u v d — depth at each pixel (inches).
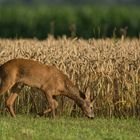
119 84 2080.5
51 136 1670.8
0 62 2151.8
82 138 1663.4
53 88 1975.9
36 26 5319.9
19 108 2084.2
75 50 2249.0
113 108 2070.6
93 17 5482.3
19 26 5374.0
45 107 2076.8
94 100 2003.0
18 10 5649.6
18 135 1660.9
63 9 5649.6
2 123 1818.4
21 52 2199.8
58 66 2112.5
